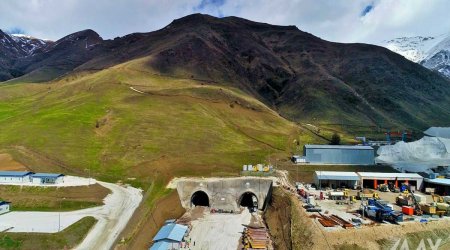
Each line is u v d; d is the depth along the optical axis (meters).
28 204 122.94
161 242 100.19
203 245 102.44
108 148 165.12
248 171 145.50
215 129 195.75
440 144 174.12
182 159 156.12
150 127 186.88
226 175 144.12
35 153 154.38
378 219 99.25
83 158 155.62
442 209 104.62
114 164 152.88
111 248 98.75
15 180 133.38
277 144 187.50
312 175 146.25
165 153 161.75
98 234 105.94
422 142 177.25
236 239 107.06
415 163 158.38
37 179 134.00
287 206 115.38
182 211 130.00
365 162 157.50
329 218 99.94
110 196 130.50
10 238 99.44
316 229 93.12
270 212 124.06
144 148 165.00
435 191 127.75
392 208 104.12
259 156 166.50
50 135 169.75
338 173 135.25
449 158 166.88
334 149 158.12
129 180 142.88
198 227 115.50
